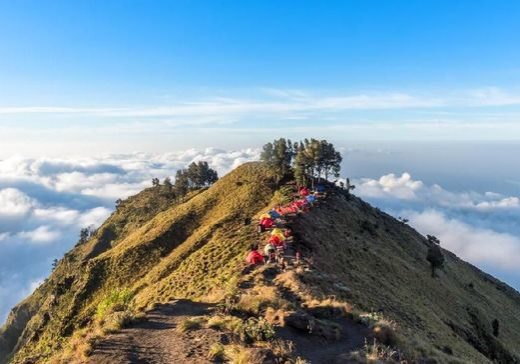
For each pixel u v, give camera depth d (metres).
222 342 21.20
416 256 109.88
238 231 74.75
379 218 124.00
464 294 105.25
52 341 80.25
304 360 19.31
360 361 20.27
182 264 66.06
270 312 25.78
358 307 41.22
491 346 77.62
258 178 129.62
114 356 19.36
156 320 25.16
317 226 80.31
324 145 124.00
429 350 25.20
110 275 95.50
